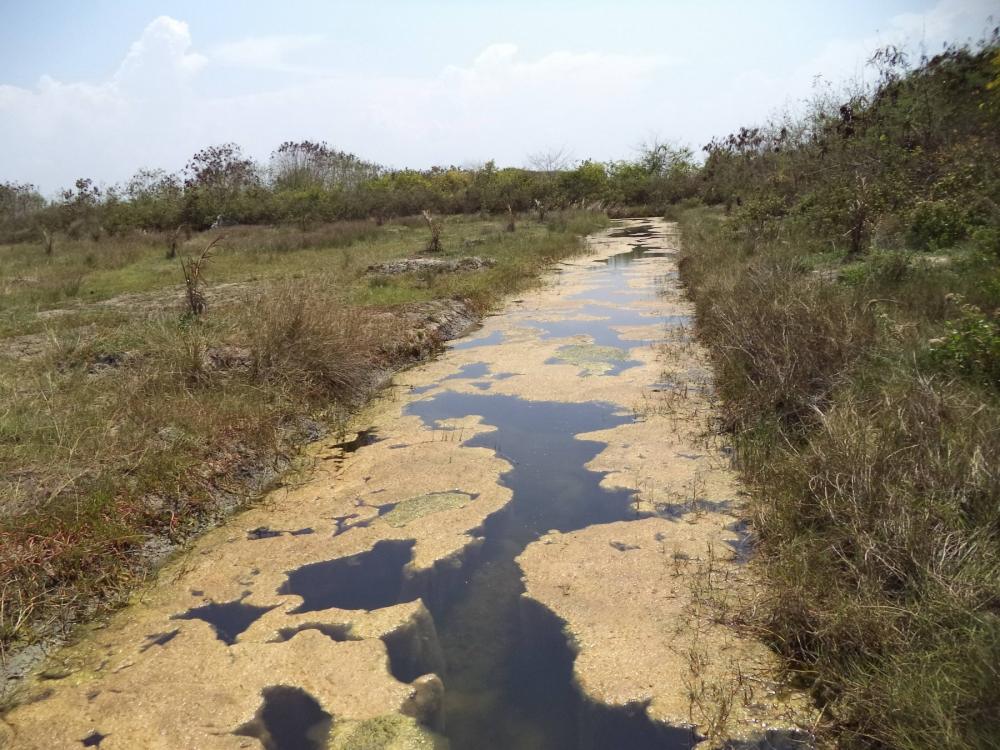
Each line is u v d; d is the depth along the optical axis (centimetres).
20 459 414
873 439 347
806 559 304
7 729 259
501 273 1250
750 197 1545
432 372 706
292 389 574
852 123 1302
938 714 208
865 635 253
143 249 1800
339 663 289
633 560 350
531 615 318
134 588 351
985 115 1035
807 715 244
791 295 569
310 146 3578
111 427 461
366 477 470
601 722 252
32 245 2141
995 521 286
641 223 2672
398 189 3128
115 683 282
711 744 237
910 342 486
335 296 796
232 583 355
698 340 761
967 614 239
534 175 3167
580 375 665
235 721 260
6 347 718
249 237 2080
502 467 473
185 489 420
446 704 268
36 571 329
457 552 372
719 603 306
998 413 359
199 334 609
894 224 918
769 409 473
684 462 457
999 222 776
